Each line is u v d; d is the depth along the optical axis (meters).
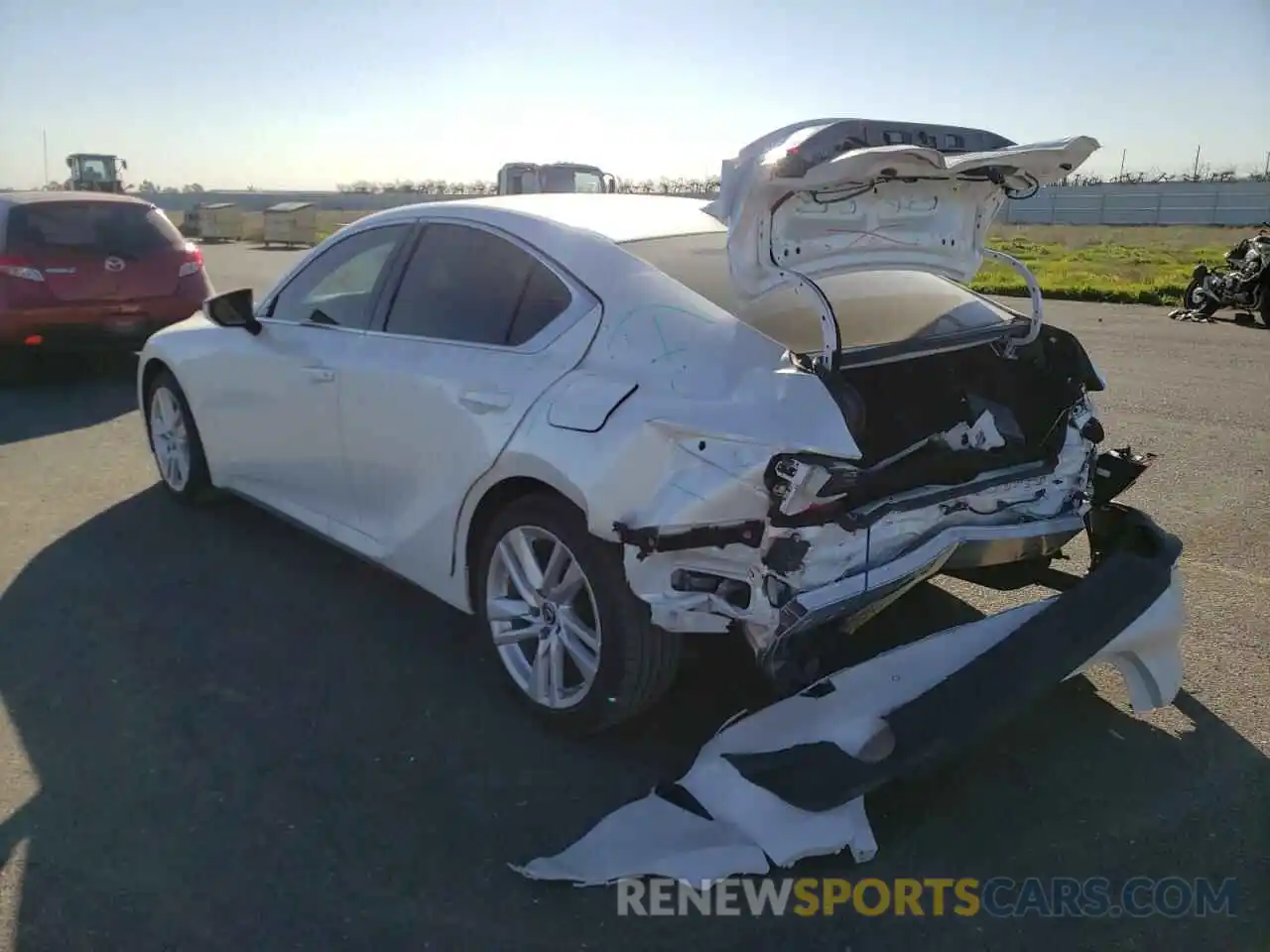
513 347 3.54
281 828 2.97
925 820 3.06
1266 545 5.17
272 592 4.59
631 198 4.27
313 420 4.36
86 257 8.43
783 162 2.83
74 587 4.61
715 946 2.57
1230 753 3.39
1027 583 3.90
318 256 4.65
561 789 3.16
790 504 2.79
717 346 3.10
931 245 3.44
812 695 2.96
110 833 2.94
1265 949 2.57
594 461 3.04
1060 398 3.72
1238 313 14.63
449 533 3.71
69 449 6.88
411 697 3.70
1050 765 3.34
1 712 3.57
